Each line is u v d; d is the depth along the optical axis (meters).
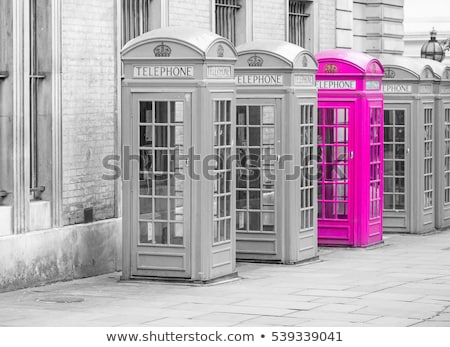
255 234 18.34
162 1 19.05
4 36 15.55
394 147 23.33
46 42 16.33
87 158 17.09
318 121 20.50
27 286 15.62
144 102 15.81
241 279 16.53
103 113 17.48
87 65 17.09
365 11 28.28
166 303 14.27
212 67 15.71
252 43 18.27
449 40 43.88
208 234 15.77
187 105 15.56
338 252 20.16
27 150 15.70
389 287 15.77
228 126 16.25
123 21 18.55
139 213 16.03
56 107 16.36
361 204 20.53
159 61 15.65
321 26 25.00
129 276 16.16
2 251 15.15
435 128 24.28
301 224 18.45
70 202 16.70
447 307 14.02
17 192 15.55
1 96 15.57
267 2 22.67
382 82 22.97
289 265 18.17
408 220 23.42
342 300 14.55
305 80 18.44
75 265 16.61
